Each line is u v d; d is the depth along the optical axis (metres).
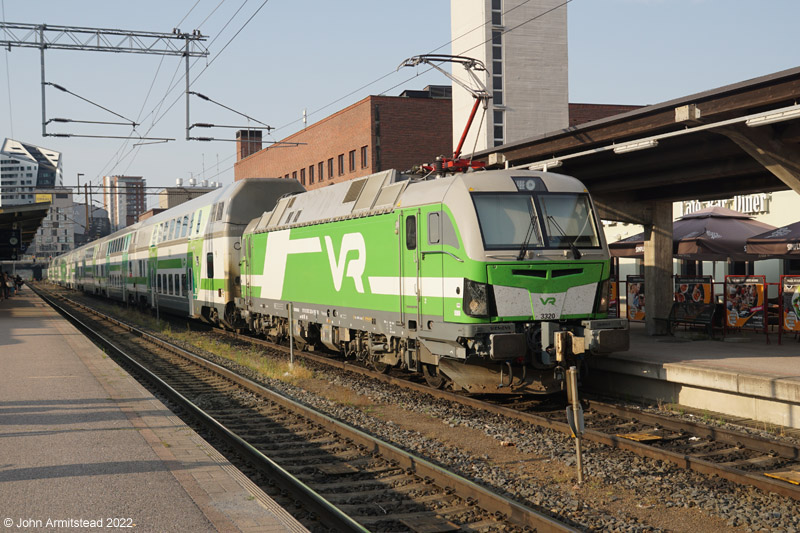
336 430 9.59
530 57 36.12
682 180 14.43
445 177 11.77
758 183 14.32
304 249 16.59
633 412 10.16
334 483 7.37
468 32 36.00
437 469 7.25
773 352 12.78
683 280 16.66
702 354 12.48
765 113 9.49
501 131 35.72
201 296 24.48
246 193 22.34
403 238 12.28
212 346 20.41
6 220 33.09
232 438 8.91
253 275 20.22
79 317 35.50
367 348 14.40
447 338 11.04
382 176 13.67
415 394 12.38
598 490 7.12
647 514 6.47
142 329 27.52
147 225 34.47
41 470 6.89
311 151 43.50
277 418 10.82
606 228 28.59
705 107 10.55
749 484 7.04
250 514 5.64
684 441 9.00
